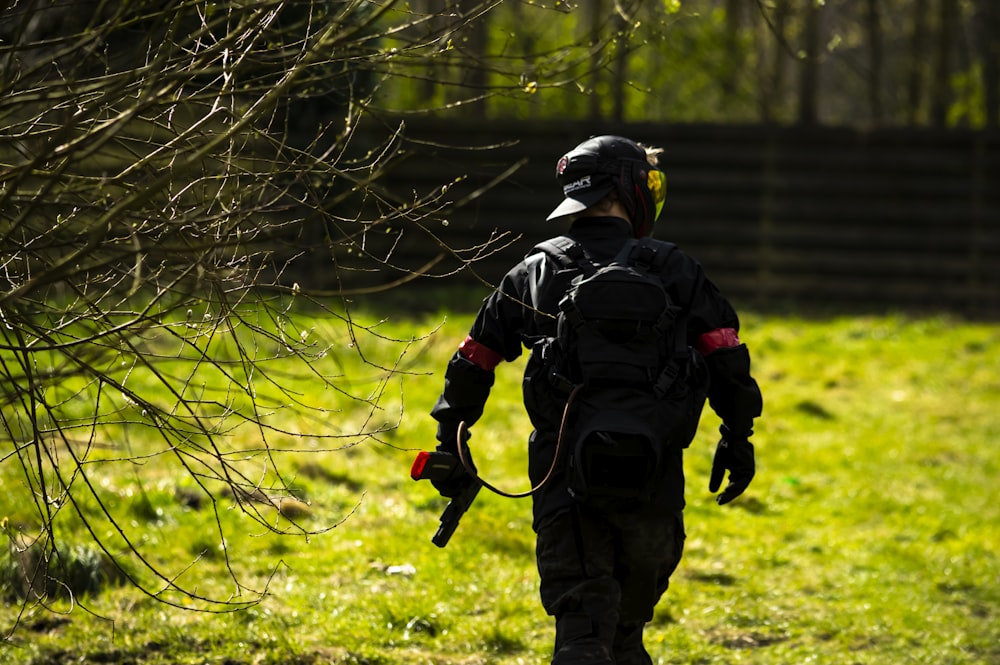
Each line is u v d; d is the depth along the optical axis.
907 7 50.44
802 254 31.66
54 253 6.38
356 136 21.61
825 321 29.36
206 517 11.96
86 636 8.97
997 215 31.27
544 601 6.36
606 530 6.27
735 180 31.53
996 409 21.20
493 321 6.66
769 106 41.88
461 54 6.38
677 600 11.02
